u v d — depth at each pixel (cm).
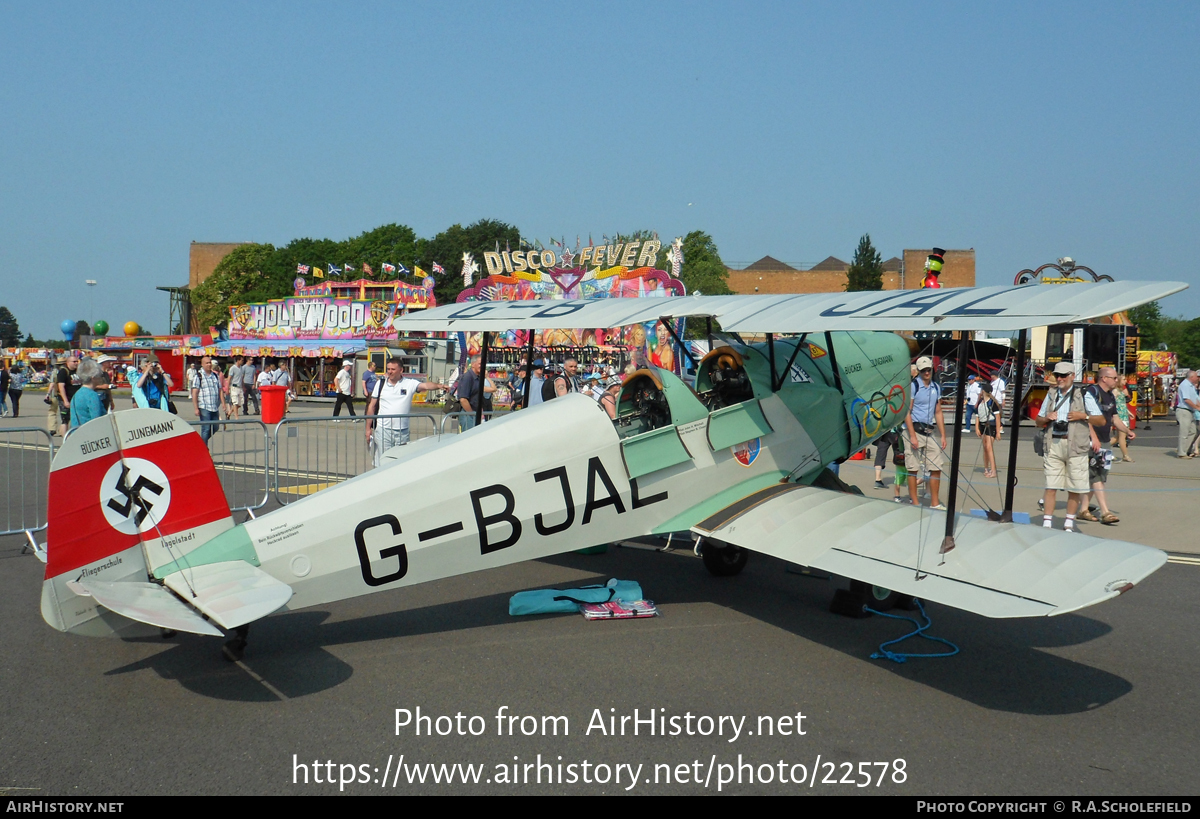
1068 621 567
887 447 1127
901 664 478
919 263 6862
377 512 480
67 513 412
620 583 605
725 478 612
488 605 588
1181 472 1277
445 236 6881
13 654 475
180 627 367
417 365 3347
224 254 8706
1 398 2209
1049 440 834
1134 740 380
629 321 654
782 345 698
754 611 584
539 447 529
